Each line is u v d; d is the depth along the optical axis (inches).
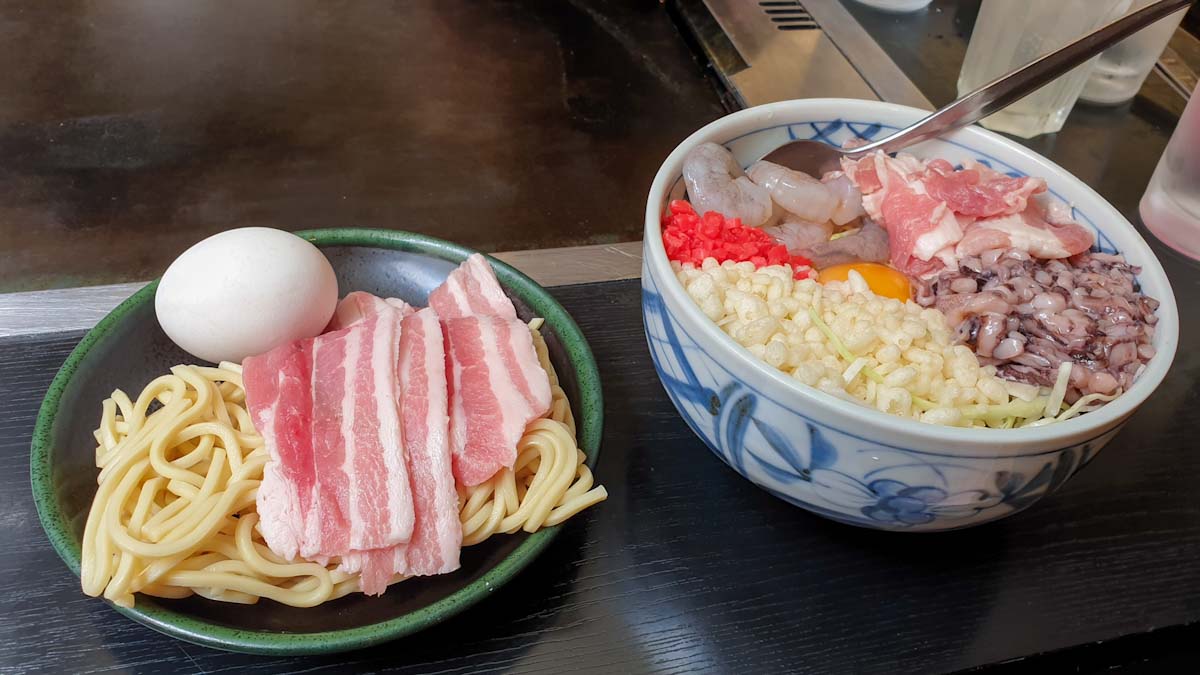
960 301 12.2
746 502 12.4
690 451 12.9
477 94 20.4
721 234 12.5
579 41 22.1
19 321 13.8
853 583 11.6
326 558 10.6
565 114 20.1
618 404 13.4
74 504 11.1
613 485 12.4
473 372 12.1
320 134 19.0
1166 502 12.7
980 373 11.3
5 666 10.2
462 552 11.5
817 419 9.8
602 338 14.3
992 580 11.8
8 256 15.6
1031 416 11.3
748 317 11.4
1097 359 11.5
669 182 12.6
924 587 11.6
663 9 23.2
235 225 16.7
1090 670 11.6
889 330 11.4
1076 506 12.6
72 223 16.4
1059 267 12.5
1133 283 12.2
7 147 17.8
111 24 21.4
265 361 11.8
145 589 10.3
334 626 10.6
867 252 13.7
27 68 19.8
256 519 11.2
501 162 18.7
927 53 20.7
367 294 13.7
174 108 19.2
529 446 11.9
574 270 15.5
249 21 22.0
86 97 19.2
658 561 11.7
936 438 9.4
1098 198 12.8
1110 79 19.4
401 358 11.9
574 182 18.4
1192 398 14.1
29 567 11.0
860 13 21.8
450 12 22.8
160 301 12.5
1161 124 19.6
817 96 19.4
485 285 13.4
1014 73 13.2
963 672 10.9
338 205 17.3
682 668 10.7
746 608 11.3
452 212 17.4
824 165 14.4
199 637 9.7
